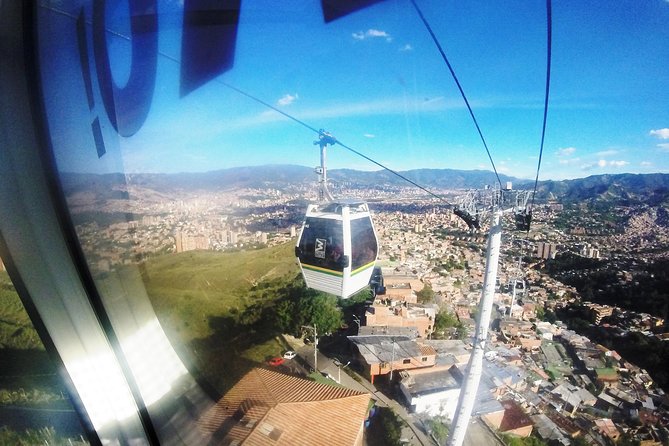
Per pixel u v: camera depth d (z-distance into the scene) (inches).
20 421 325.1
